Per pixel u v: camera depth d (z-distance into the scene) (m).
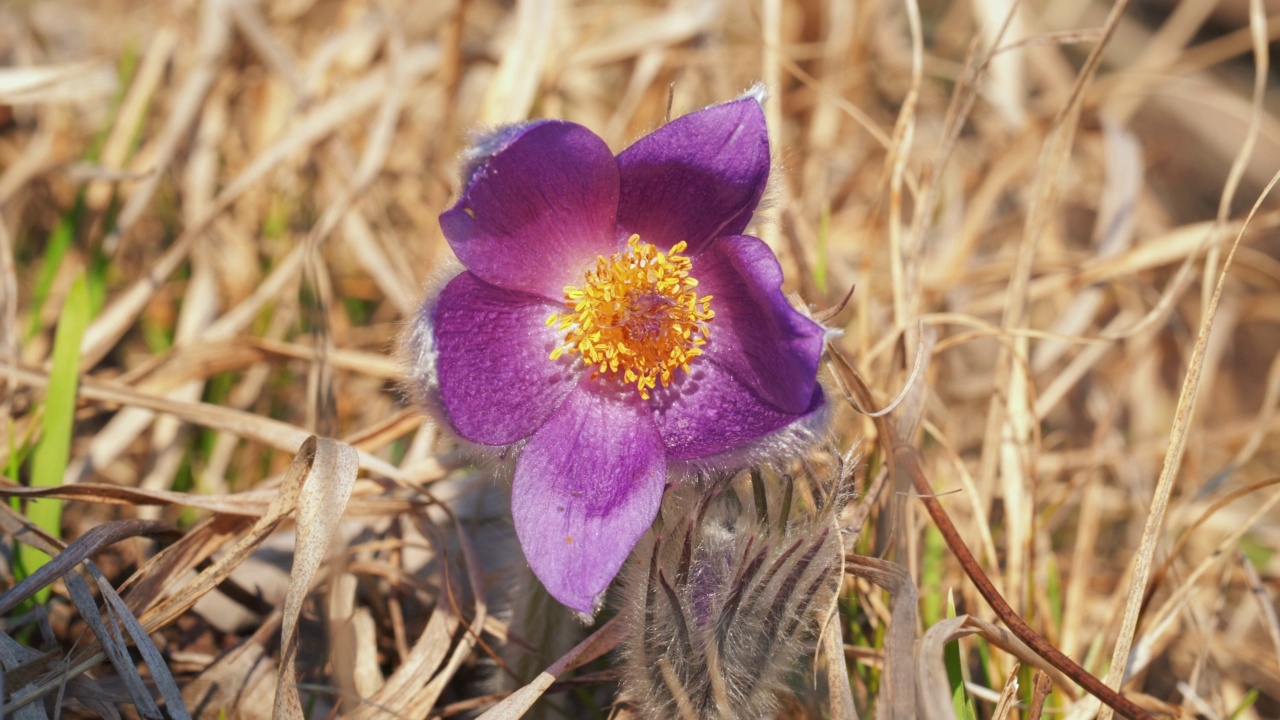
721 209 0.23
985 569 0.27
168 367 0.29
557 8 0.35
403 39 0.33
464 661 0.26
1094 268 0.32
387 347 0.30
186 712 0.22
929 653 0.21
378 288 0.35
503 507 0.26
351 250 0.35
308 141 0.33
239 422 0.26
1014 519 0.27
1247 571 0.27
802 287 0.28
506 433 0.23
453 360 0.23
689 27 0.35
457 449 0.26
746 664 0.22
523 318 0.24
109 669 0.24
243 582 0.25
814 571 0.22
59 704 0.22
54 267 0.31
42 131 0.34
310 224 0.33
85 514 0.28
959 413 0.34
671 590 0.22
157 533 0.24
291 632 0.22
